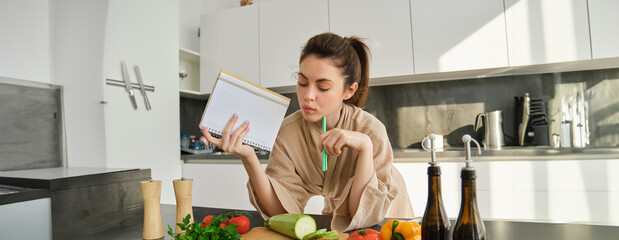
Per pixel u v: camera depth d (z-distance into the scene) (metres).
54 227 0.92
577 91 2.58
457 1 2.44
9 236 0.99
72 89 2.06
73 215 0.95
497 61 2.36
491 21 2.38
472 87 2.80
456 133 2.82
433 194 0.58
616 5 2.16
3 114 1.76
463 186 0.54
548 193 2.08
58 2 2.10
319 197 2.50
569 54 2.23
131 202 1.10
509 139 2.71
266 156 2.63
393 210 1.22
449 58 2.45
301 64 0.90
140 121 2.28
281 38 2.83
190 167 2.74
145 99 2.31
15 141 1.81
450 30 2.45
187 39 3.19
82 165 2.03
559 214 2.06
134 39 2.24
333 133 0.86
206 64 3.03
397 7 2.56
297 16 2.79
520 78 2.70
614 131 2.50
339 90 0.90
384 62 2.58
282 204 0.96
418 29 2.51
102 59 2.02
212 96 0.82
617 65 2.44
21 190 1.04
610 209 1.99
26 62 1.94
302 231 0.74
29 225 0.98
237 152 0.86
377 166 1.01
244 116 0.84
